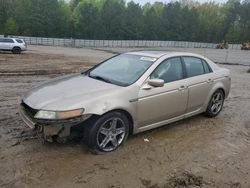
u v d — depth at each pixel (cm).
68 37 7738
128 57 605
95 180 412
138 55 602
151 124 552
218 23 10088
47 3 7319
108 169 441
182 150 520
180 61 607
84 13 7844
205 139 576
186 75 609
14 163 439
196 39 9712
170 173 443
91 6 7944
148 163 466
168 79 570
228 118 716
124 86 512
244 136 607
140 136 564
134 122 516
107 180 414
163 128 616
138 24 8506
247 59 3741
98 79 550
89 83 524
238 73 1858
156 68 554
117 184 407
